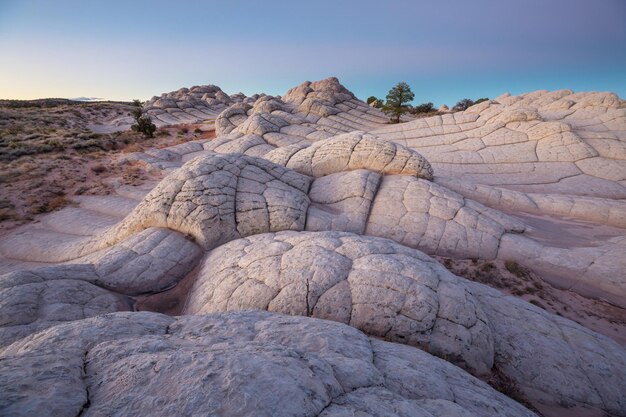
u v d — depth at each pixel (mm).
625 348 8594
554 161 25891
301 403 2945
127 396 2945
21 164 28156
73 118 64562
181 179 14625
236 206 14109
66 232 18094
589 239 15148
